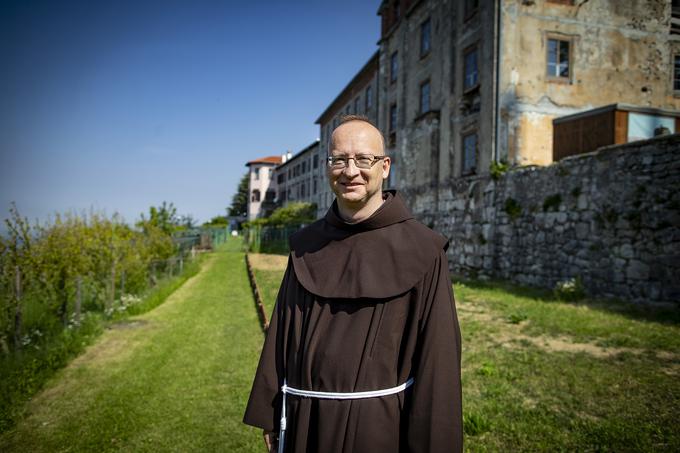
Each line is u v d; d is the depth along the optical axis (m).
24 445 3.53
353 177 1.50
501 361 4.79
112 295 8.42
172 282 12.31
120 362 5.61
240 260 22.31
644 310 7.14
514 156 11.92
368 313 1.42
